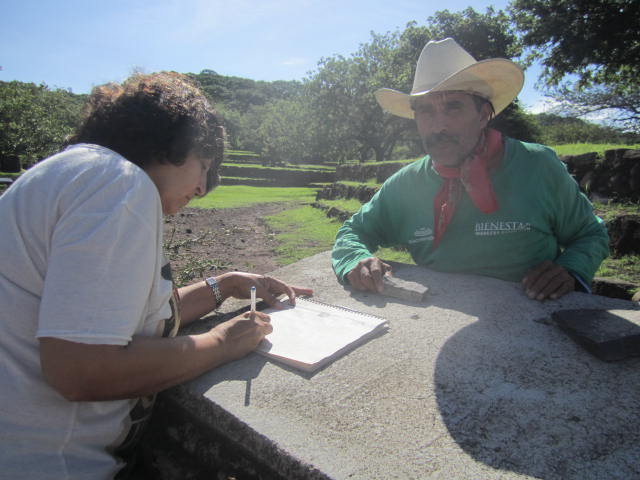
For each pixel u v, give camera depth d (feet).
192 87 4.66
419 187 7.89
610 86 60.23
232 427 4.00
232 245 23.11
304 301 6.44
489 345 5.00
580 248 7.04
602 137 71.36
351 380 4.49
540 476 3.21
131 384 3.66
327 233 25.40
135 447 4.69
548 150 7.36
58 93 108.88
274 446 3.65
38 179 3.65
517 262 7.16
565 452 3.42
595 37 51.39
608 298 6.07
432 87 7.05
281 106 192.44
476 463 3.36
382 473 3.30
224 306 6.48
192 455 4.49
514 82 6.89
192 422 4.58
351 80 127.03
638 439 3.52
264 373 4.67
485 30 90.58
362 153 142.31
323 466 3.39
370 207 8.51
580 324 5.02
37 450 3.70
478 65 6.43
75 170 3.65
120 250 3.51
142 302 3.70
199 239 23.48
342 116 132.67
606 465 3.28
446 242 7.57
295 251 21.03
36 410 3.65
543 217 7.10
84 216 3.46
